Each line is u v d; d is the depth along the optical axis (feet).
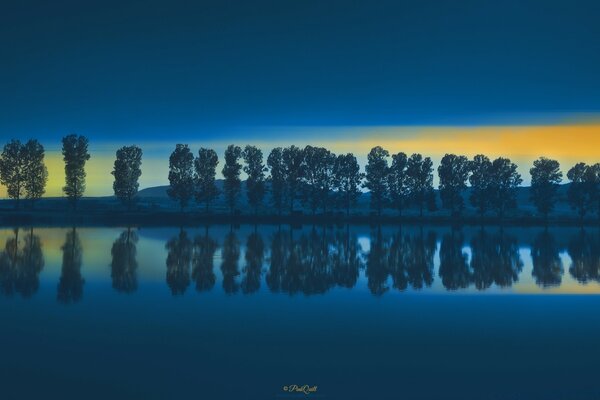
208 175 378.12
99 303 82.38
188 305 81.51
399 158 395.55
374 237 231.91
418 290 97.40
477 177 401.49
